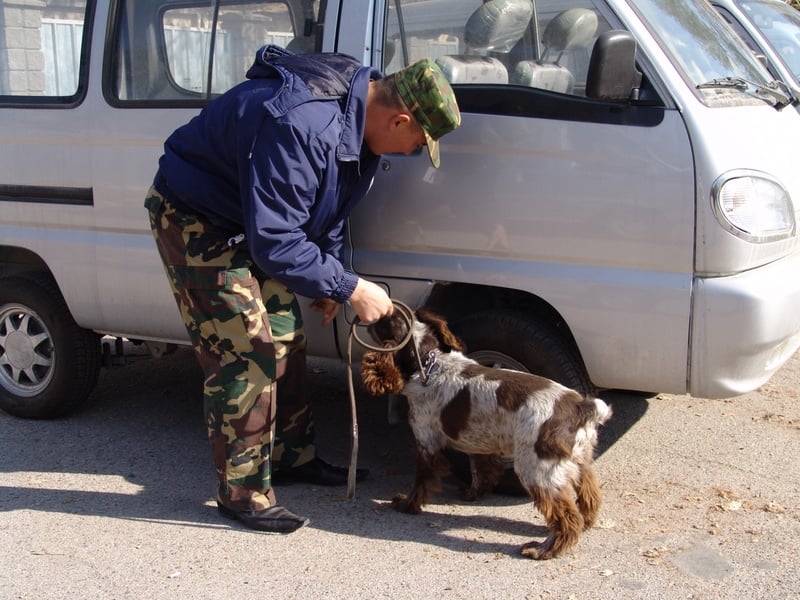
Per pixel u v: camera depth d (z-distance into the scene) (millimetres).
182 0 4371
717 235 3490
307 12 4137
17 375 5262
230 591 3398
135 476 4492
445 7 4043
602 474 4391
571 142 3662
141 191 4520
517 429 3535
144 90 4527
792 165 3932
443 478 4426
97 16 4594
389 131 3514
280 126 3295
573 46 3826
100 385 5906
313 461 4344
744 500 4090
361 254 4137
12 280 5109
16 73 4844
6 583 3482
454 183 3875
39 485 4375
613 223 3629
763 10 8977
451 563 3570
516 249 3816
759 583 3375
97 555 3686
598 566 3520
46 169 4781
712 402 5352
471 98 3826
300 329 4098
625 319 3662
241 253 3674
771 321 3557
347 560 3611
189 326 3781
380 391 3709
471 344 4078
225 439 3807
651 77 3590
